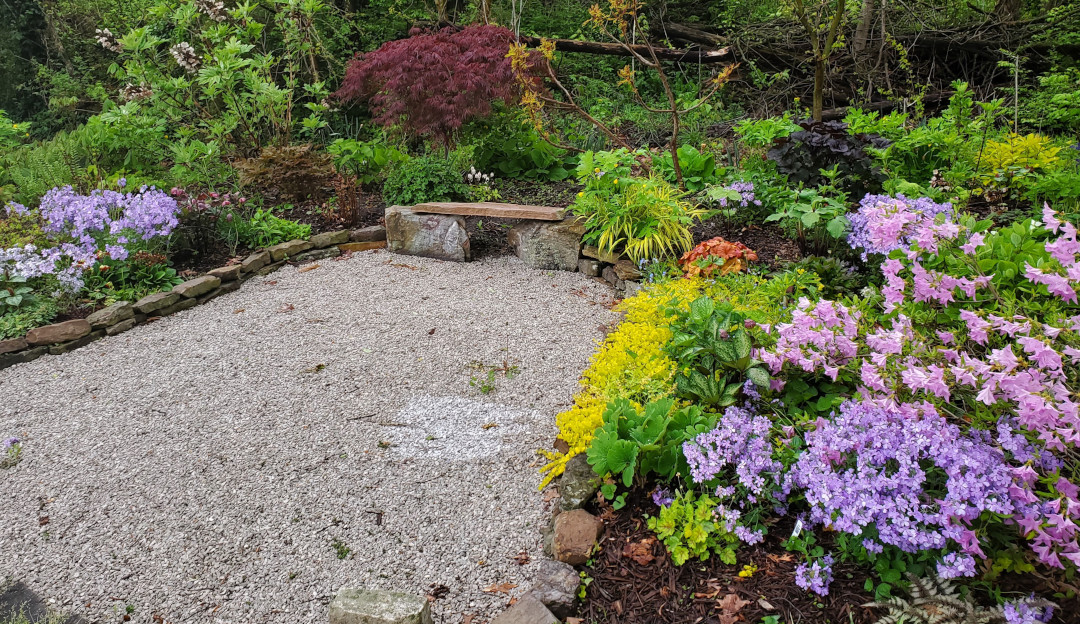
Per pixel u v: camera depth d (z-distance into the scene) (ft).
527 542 9.02
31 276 15.89
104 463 11.07
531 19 38.91
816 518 7.61
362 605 7.55
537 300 16.75
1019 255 7.84
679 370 10.78
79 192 20.12
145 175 23.67
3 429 12.17
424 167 21.47
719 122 29.35
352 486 10.26
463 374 13.43
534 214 18.57
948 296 7.57
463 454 10.91
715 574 7.91
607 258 17.72
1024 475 6.37
